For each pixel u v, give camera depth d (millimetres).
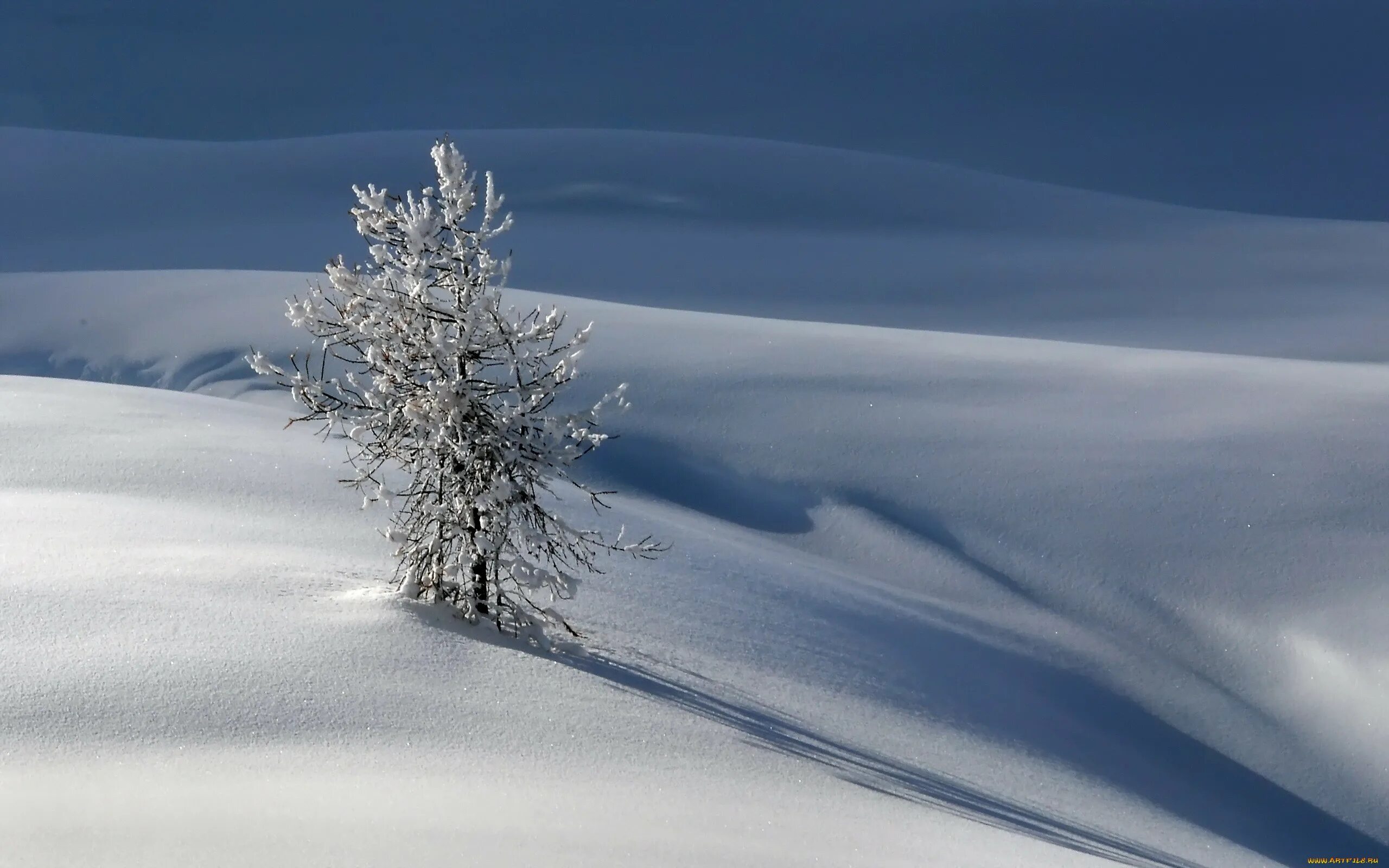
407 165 92562
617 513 13906
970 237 80875
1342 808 11977
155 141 98125
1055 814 7168
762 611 10430
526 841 3539
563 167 94375
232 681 5008
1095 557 16484
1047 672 13117
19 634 5215
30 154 91312
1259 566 15812
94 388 16359
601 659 7090
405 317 6926
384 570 7977
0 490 9484
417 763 4512
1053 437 19781
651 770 5020
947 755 7863
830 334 28172
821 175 92938
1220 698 13742
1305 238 76000
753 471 19422
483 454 6895
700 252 75562
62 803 3514
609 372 23266
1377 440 18938
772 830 4312
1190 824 9508
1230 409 20812
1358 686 13453
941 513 17797
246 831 3350
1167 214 85938
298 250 73875
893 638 11500
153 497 9805
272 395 24953
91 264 71062
